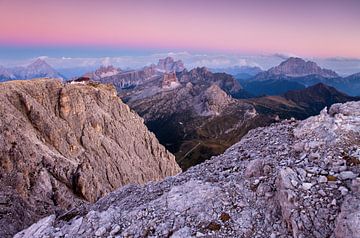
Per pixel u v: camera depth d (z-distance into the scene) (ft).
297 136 83.05
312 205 57.11
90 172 265.34
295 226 55.62
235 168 82.33
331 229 53.21
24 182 207.92
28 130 267.39
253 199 67.05
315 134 78.07
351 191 56.85
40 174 225.76
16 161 221.05
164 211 70.18
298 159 71.97
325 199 57.36
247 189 70.08
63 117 338.54
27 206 189.26
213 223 63.10
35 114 291.58
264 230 59.88
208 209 66.95
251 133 106.32
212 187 72.59
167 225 65.77
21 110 286.87
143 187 95.09
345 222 50.01
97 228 71.41
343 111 83.41
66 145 302.45
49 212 198.08
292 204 58.44
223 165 88.48
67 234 72.64
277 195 63.52
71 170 255.50
